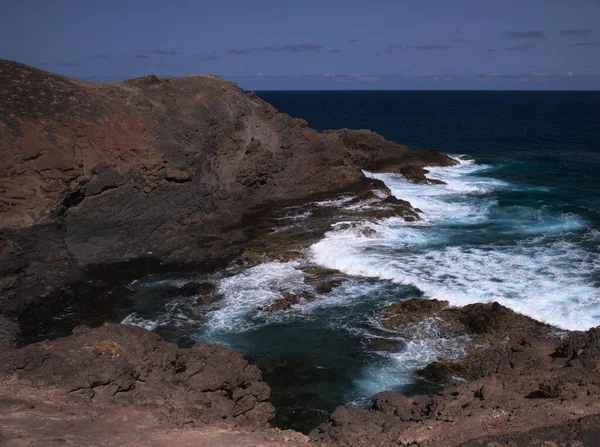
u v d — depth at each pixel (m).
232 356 18.34
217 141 42.81
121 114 38.69
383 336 23.98
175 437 12.73
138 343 16.84
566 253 32.25
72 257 30.92
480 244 34.12
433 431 13.62
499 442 11.92
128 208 35.72
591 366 16.27
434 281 28.52
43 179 32.09
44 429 12.46
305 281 29.77
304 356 22.84
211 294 28.44
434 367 21.27
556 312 24.38
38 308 27.25
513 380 16.52
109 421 13.34
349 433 14.90
